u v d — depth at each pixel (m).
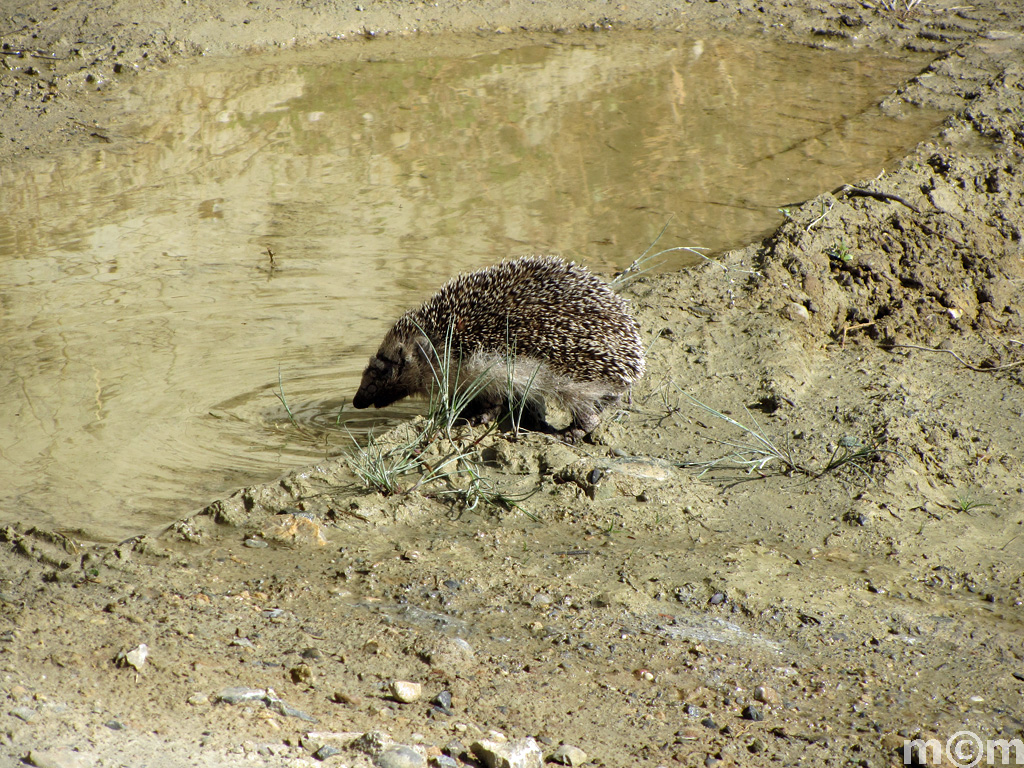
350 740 6.22
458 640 7.83
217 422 11.84
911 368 13.33
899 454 10.93
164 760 5.72
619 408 12.23
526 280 11.95
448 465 10.86
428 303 12.38
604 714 7.08
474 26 29.48
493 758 6.06
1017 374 13.04
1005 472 10.90
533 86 25.17
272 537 9.52
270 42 27.44
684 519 10.09
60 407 11.95
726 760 6.61
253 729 6.23
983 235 16.45
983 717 7.28
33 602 7.84
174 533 9.52
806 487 10.59
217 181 19.48
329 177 19.77
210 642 7.48
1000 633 8.34
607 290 12.10
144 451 11.12
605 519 10.03
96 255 16.36
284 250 16.70
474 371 11.87
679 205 18.50
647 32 29.48
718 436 11.66
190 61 26.41
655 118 23.09
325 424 12.00
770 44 28.48
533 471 10.90
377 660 7.54
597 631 8.20
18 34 26.28
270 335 14.02
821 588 8.91
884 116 22.95
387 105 23.81
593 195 18.98
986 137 21.30
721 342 13.54
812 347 14.00
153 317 14.41
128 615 7.74
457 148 21.28
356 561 9.18
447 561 9.23
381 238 17.17
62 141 21.33
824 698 7.48
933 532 9.84
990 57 25.97
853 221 16.53
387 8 29.55
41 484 10.36
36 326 13.98
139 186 19.20
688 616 8.52
